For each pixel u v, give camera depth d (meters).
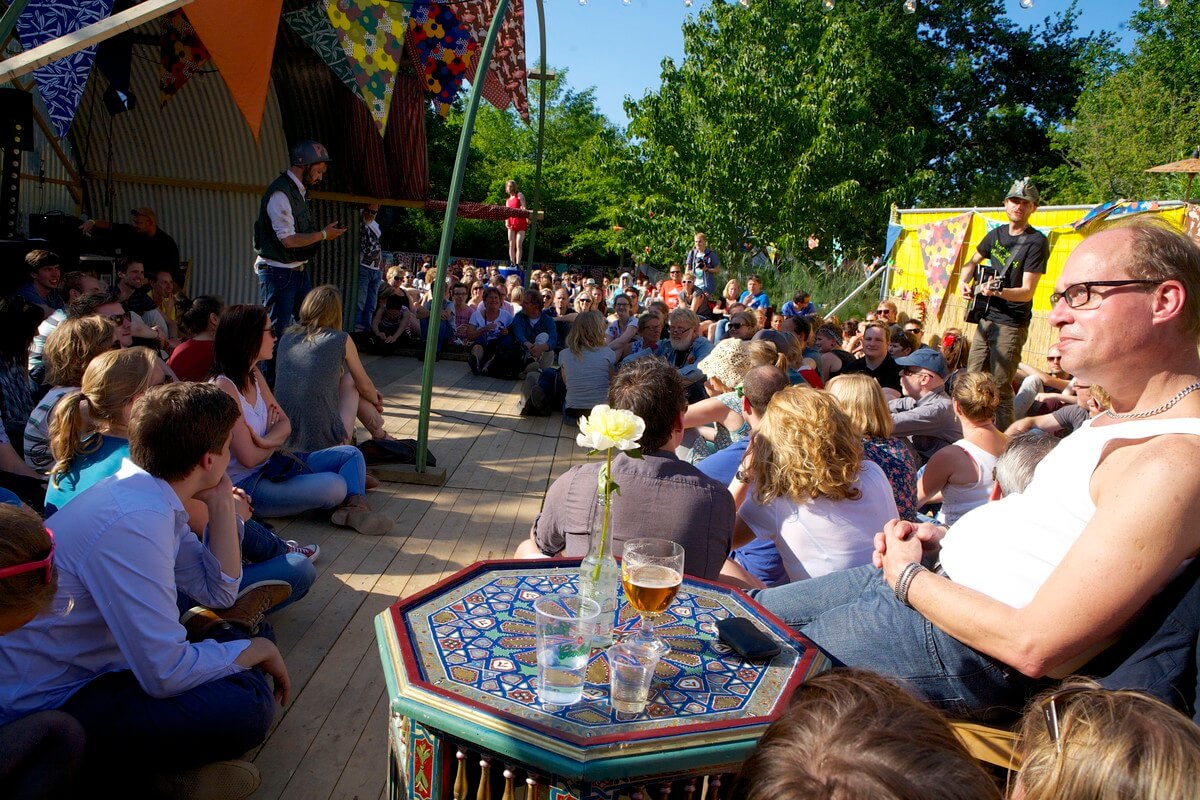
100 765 2.21
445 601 2.17
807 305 12.06
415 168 10.26
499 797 1.76
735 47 25.44
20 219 8.30
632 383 2.59
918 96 31.05
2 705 2.09
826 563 2.83
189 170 9.87
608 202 38.69
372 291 10.99
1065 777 1.07
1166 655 1.70
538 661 1.72
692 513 2.51
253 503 4.33
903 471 3.32
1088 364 1.75
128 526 2.14
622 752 1.57
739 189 25.00
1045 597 1.67
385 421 7.21
